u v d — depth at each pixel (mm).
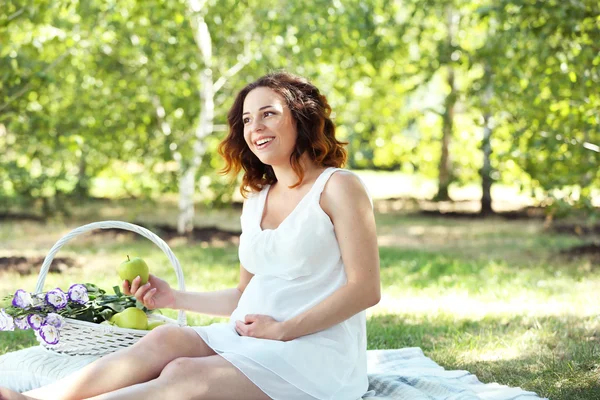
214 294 3590
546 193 7918
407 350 4355
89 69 9391
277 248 3154
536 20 7512
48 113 8797
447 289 6621
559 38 7637
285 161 3273
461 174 13984
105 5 8414
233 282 7012
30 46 7672
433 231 11109
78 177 11984
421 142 14883
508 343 4656
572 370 4023
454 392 3508
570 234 10391
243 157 3449
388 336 4992
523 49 7902
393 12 10367
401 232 11070
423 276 7301
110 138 9602
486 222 12180
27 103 8086
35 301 3389
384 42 10211
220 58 9820
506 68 8305
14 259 8016
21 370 3379
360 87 12273
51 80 7746
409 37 11141
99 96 9469
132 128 9672
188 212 10172
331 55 9672
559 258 8164
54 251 3625
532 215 12977
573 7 7105
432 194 17359
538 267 7559
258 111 3236
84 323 3312
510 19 7777
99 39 8648
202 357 2951
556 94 7602
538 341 4676
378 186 19219
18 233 10297
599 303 5762
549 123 7824
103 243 9484
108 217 11961
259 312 3166
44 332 3281
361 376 3236
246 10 9477
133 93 9398
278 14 8992
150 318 3678
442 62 9648
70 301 3492
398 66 12047
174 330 3027
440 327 5188
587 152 7781
